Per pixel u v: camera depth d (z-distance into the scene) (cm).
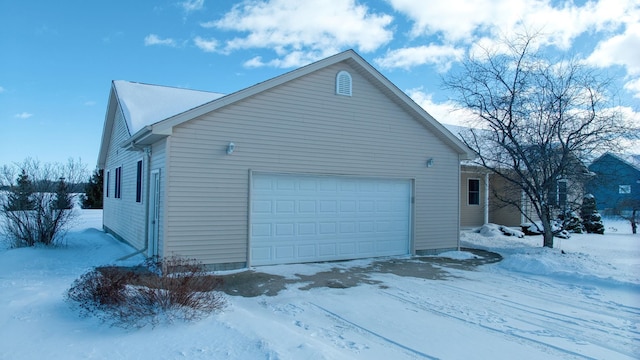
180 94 1512
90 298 577
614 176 1398
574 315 681
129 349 448
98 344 459
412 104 1216
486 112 1358
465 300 758
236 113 977
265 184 1023
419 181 1264
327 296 759
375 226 1196
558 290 858
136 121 1254
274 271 960
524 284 907
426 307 705
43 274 884
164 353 439
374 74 1151
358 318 634
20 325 507
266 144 1012
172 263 784
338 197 1132
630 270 998
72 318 542
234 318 574
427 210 1280
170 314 536
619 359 498
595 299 788
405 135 1236
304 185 1079
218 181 951
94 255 1144
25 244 1234
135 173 1256
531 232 1825
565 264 1041
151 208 1048
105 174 1997
